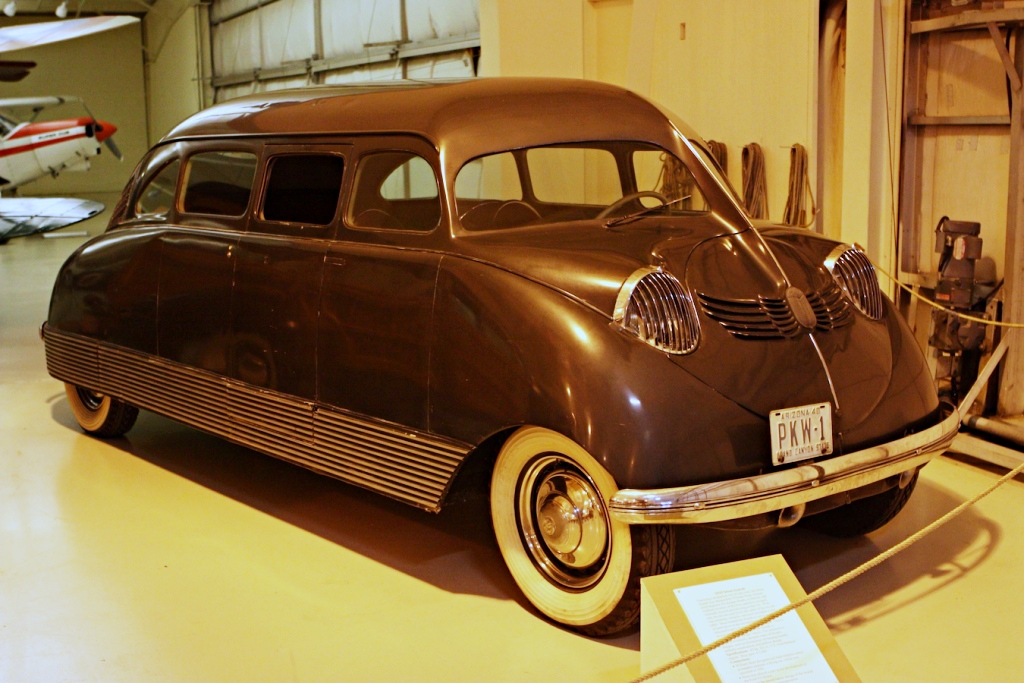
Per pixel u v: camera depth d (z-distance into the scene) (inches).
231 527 134.3
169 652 102.0
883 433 105.2
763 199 196.9
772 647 83.0
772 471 96.7
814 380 101.3
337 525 134.6
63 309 168.2
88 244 166.9
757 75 195.9
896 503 118.6
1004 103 154.5
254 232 135.0
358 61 475.2
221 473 155.9
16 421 187.5
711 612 84.3
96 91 877.8
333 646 102.4
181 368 143.4
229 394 135.2
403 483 112.3
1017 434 142.6
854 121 171.6
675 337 96.6
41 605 112.9
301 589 115.6
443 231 112.7
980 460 152.3
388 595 113.8
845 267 114.8
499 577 118.0
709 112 209.3
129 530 133.6
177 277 144.1
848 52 170.6
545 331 98.7
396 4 430.6
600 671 96.3
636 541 95.0
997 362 146.3
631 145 128.2
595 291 99.2
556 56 234.7
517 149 119.3
